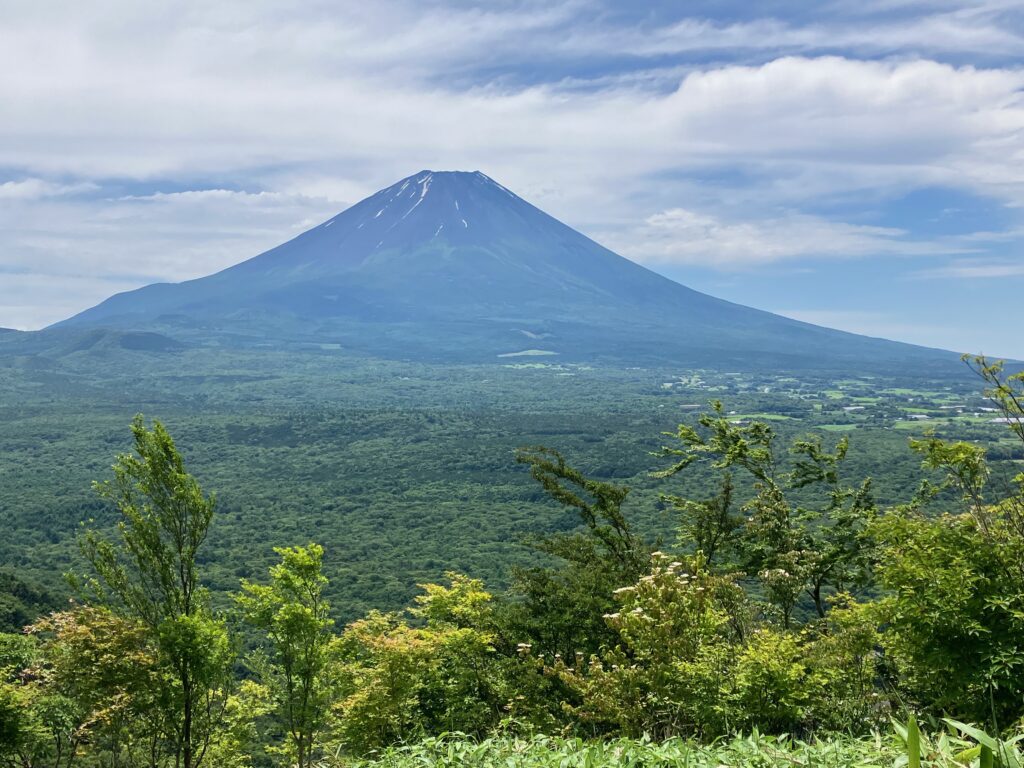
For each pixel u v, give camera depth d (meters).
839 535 13.81
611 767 3.59
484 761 4.32
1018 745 2.98
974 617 5.94
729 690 6.74
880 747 3.40
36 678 13.14
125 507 11.49
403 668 11.97
